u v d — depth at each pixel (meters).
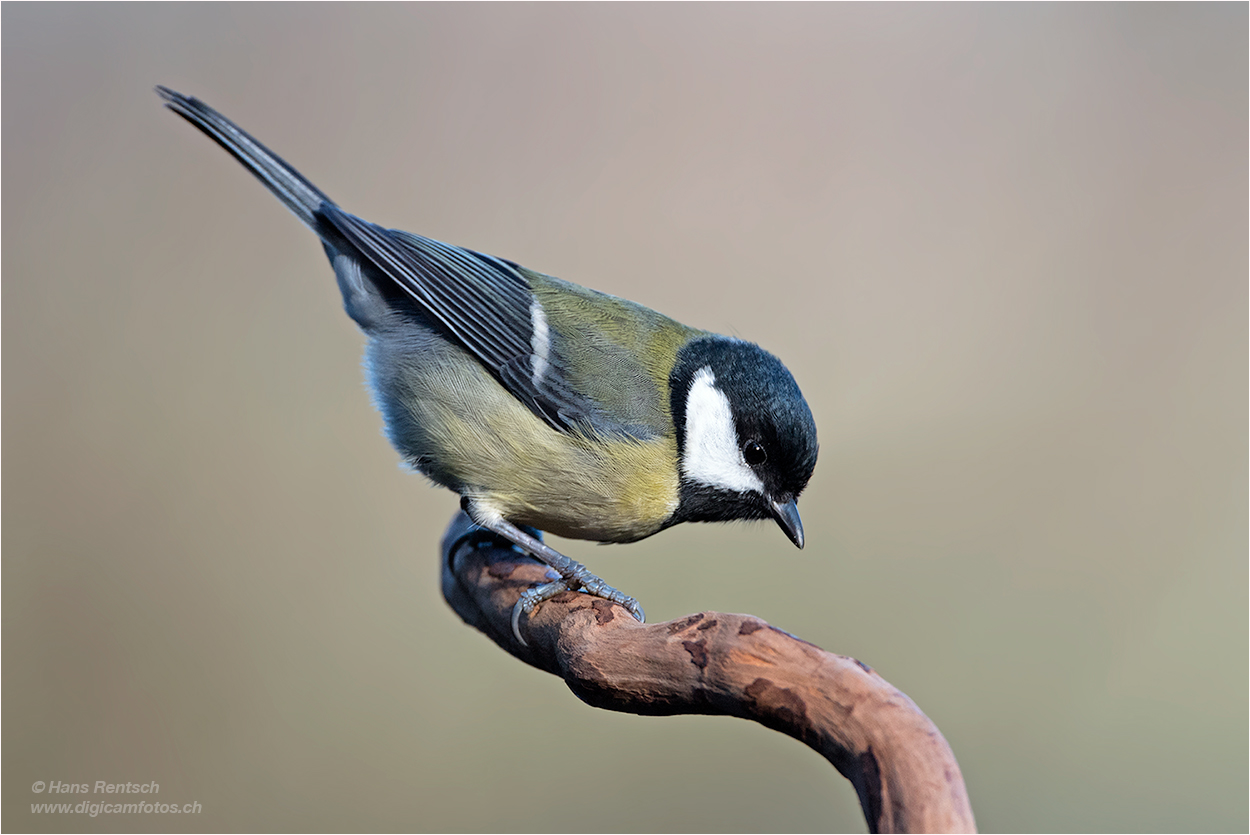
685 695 4.43
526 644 5.63
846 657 4.03
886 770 3.59
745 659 4.17
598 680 4.76
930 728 3.65
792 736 4.04
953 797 3.44
